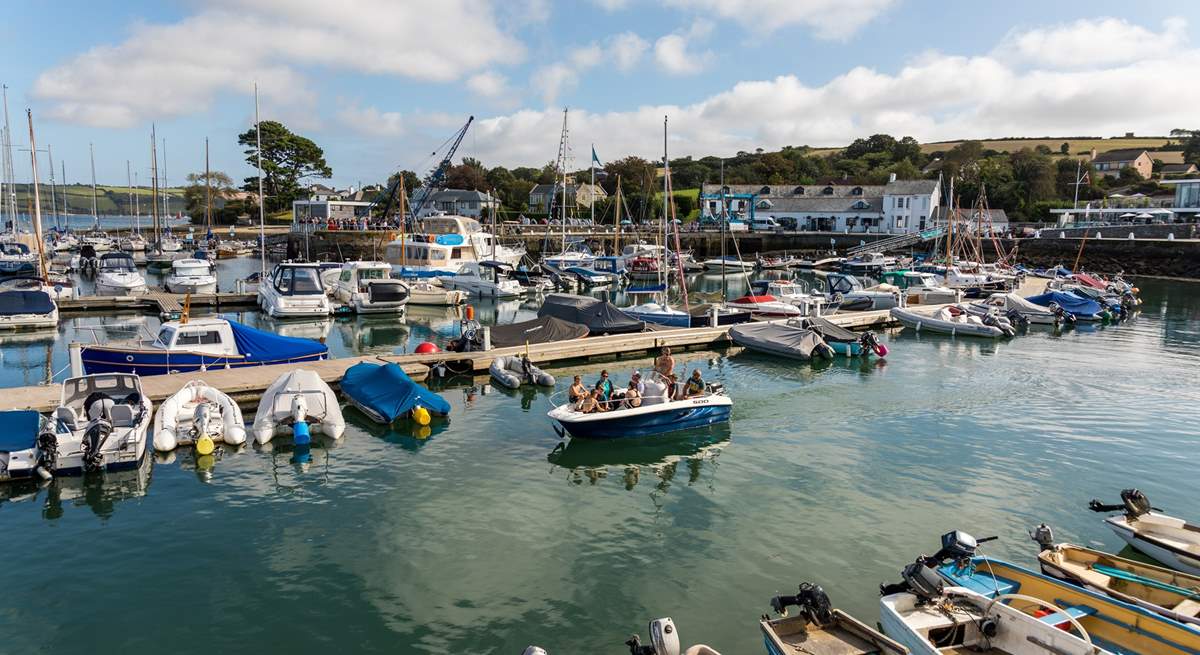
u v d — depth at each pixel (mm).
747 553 14977
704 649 10070
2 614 12578
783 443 22031
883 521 16484
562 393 27672
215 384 24828
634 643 10305
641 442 22094
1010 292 56562
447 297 52125
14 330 39500
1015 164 141625
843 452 21188
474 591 13438
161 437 20250
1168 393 28312
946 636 11062
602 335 37781
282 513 16688
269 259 88250
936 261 80562
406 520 16422
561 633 12195
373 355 32312
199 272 58219
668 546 15281
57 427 18969
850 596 13352
